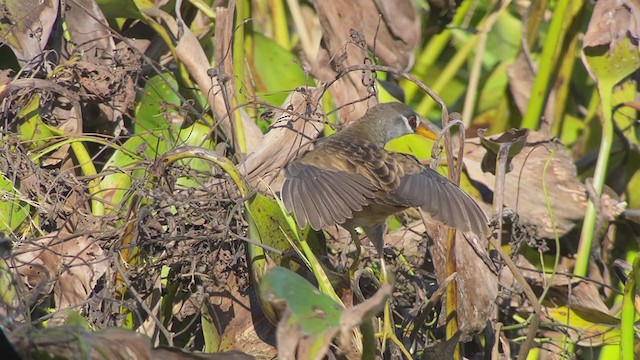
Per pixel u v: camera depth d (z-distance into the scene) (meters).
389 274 7.99
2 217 8.66
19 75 9.37
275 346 8.38
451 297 8.66
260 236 8.02
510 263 8.15
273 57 11.60
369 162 8.17
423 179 8.12
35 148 9.32
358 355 7.90
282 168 8.95
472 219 7.89
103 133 9.88
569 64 12.16
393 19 11.52
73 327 6.41
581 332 9.43
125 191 9.19
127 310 8.37
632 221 10.68
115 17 10.38
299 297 6.17
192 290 8.62
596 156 12.05
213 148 9.77
